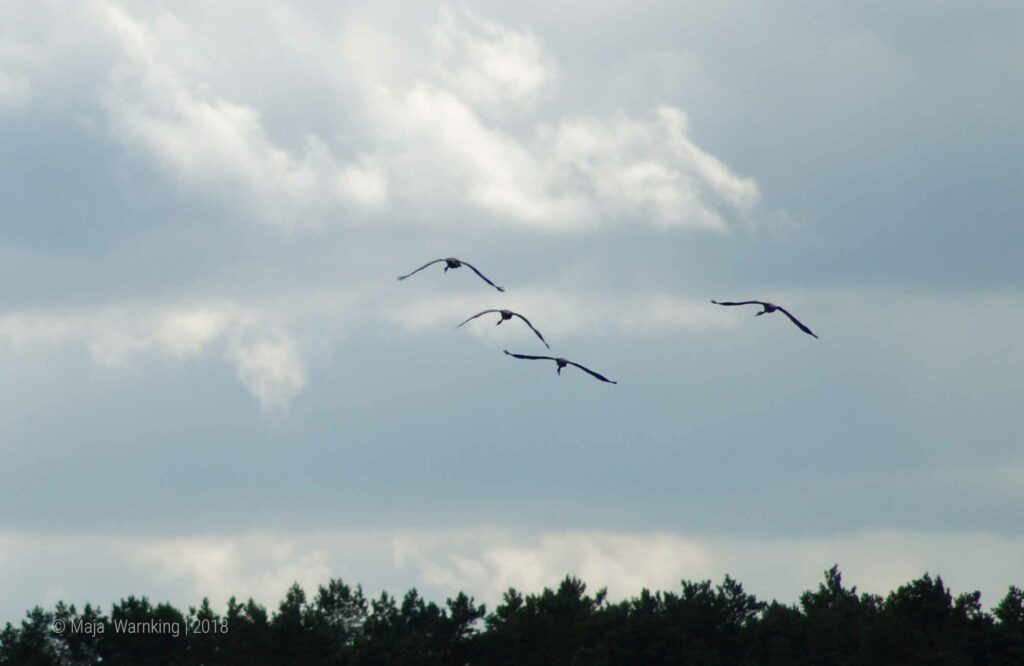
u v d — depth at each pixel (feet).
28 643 264.31
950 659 264.11
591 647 272.92
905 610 281.13
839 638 278.46
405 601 284.82
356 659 263.49
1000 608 275.59
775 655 272.10
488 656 277.64
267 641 264.11
